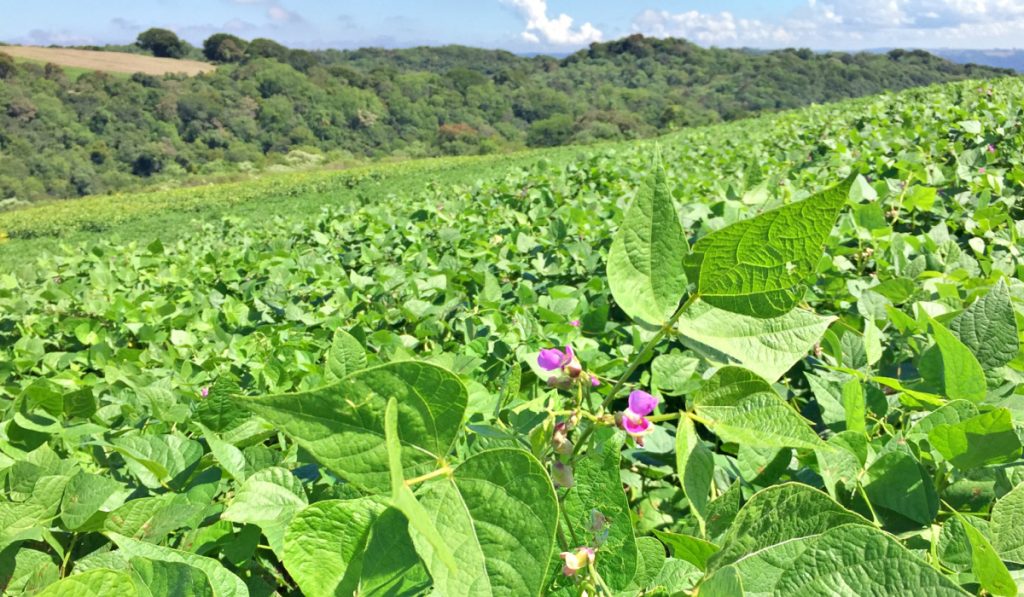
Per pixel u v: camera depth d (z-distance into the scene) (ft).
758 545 3.51
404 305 13.30
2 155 361.71
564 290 12.28
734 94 555.69
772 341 3.93
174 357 13.85
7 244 138.00
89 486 4.88
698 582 3.90
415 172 174.29
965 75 583.58
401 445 3.12
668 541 3.96
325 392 3.00
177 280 21.53
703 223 13.05
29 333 17.80
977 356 5.72
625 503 3.94
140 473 5.73
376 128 477.77
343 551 3.66
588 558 3.65
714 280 3.68
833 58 597.52
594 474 4.03
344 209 32.73
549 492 2.93
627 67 640.58
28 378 13.32
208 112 423.23
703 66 643.04
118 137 395.75
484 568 2.96
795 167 25.26
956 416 4.86
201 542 5.19
